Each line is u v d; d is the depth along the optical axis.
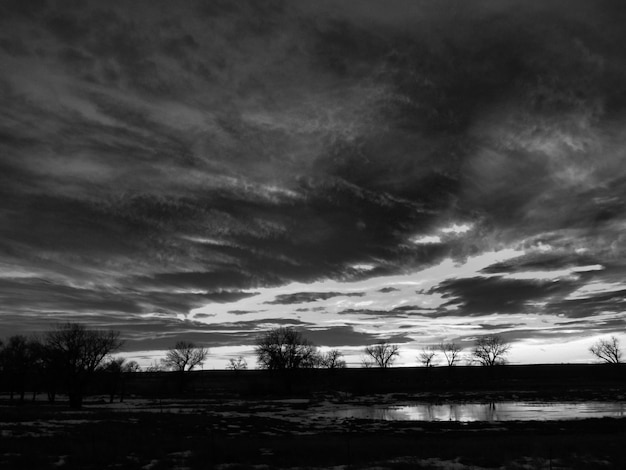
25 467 19.52
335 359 128.38
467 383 134.00
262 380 123.19
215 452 23.53
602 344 148.88
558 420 49.09
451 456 23.31
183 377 115.19
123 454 22.64
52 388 74.81
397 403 78.88
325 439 32.94
